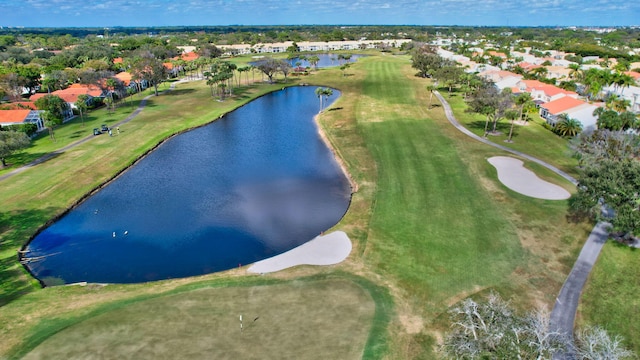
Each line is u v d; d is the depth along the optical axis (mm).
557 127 81188
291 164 72125
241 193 60875
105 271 43125
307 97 129750
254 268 41000
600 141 59156
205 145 83500
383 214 50875
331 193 60062
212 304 35000
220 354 29156
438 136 81000
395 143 77562
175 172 69250
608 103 88750
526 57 198750
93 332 31734
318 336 30922
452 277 38375
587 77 110250
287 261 42031
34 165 68938
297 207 56094
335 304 34719
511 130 78312
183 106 115375
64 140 83062
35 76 141625
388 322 32562
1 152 64938
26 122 87125
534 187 56781
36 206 55312
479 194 55156
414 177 61594
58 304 35844
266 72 152000
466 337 25328
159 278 41812
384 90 130875
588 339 25812
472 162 66500
